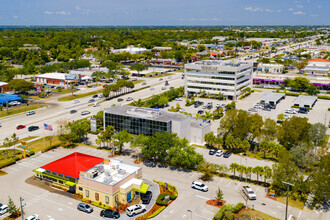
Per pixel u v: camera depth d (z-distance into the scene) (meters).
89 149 123.94
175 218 77.94
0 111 176.50
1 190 91.44
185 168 106.75
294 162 103.38
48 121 159.75
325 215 79.81
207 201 85.81
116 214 78.38
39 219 77.38
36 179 99.25
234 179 98.88
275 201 86.06
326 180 82.56
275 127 121.12
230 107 180.62
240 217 77.69
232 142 117.81
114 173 90.50
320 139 114.69
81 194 89.56
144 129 127.44
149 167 107.25
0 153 118.69
